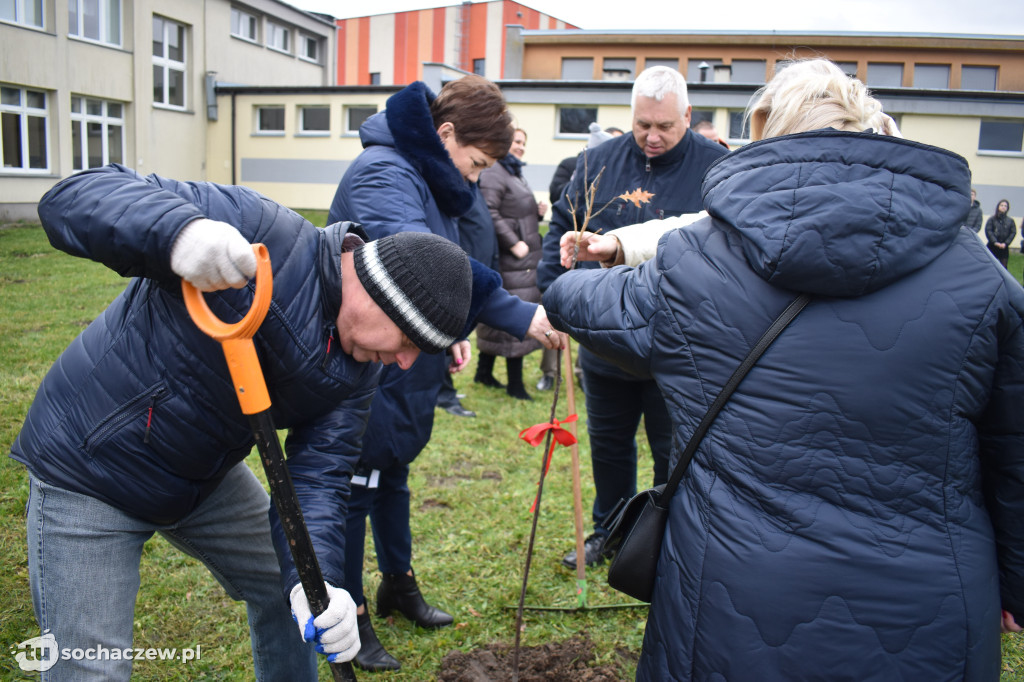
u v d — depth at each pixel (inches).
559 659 96.1
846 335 48.5
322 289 55.2
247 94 799.7
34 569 55.2
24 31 595.5
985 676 48.9
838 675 47.7
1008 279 49.1
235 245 45.3
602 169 107.6
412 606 100.7
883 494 48.4
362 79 1370.6
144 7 708.0
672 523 55.7
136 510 56.1
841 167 47.7
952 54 1016.9
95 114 684.1
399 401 87.4
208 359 52.5
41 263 375.9
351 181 85.4
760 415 50.1
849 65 1046.4
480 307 85.1
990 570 49.9
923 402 47.9
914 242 46.8
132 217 45.3
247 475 67.0
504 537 126.3
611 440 115.7
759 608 49.0
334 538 57.8
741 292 51.3
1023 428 50.7
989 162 671.8
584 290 62.8
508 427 184.7
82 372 54.4
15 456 56.4
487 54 1315.2
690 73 1063.0
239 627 97.7
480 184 194.1
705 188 54.5
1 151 598.2
